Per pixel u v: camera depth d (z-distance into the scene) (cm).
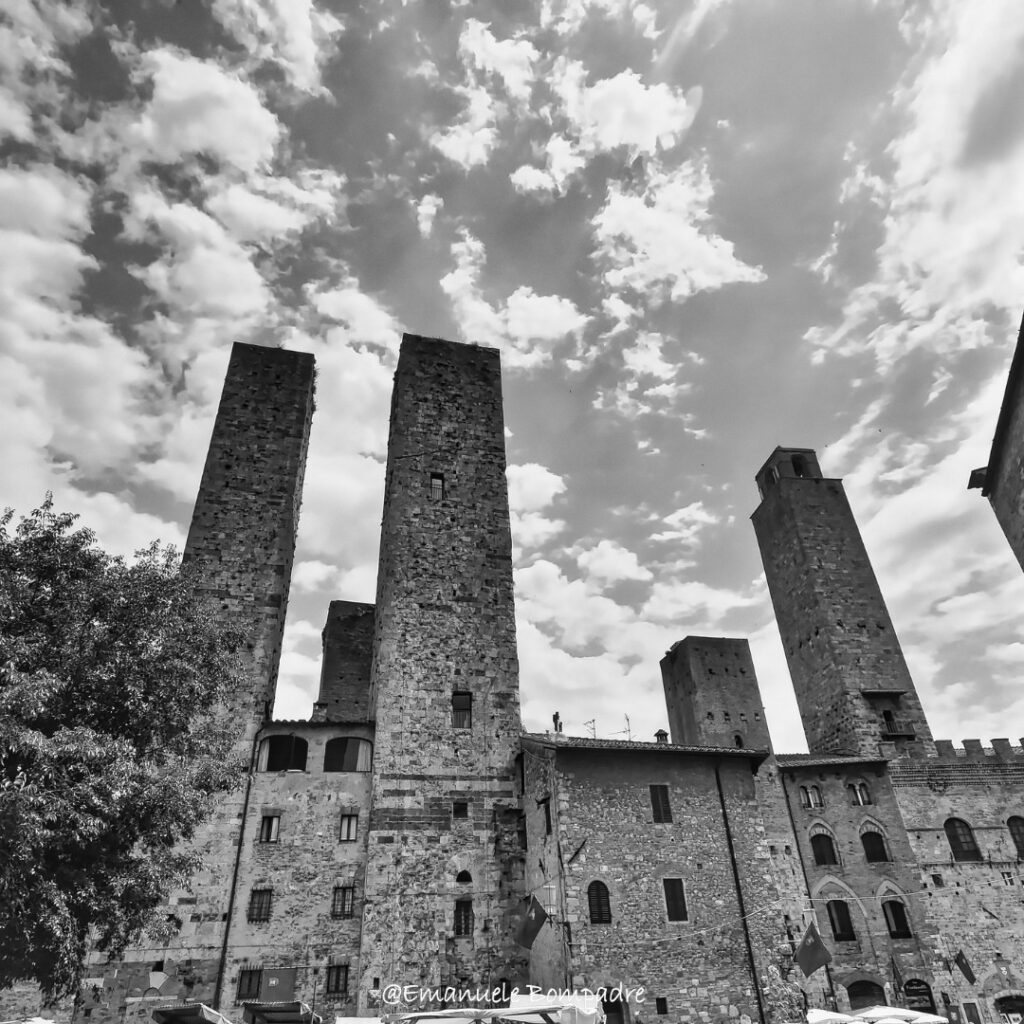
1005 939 3572
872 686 4478
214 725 2441
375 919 2833
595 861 2772
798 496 5303
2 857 1452
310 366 4388
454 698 3438
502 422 4347
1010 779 4044
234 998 2669
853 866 3719
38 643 1716
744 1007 2611
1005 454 2894
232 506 3775
